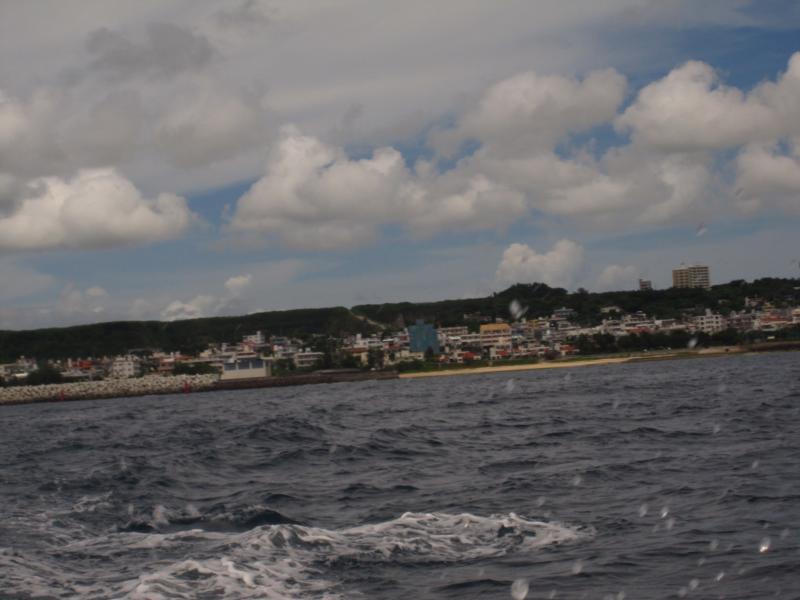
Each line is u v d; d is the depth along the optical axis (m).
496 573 13.80
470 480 24.09
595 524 17.19
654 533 16.17
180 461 30.80
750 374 87.75
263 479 26.42
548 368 175.12
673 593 12.55
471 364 188.88
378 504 20.89
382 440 35.69
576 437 34.22
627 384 82.56
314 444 35.25
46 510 21.58
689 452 27.48
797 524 16.25
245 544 15.70
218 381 186.25
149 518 19.89
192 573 13.69
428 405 66.12
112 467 29.88
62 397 180.62
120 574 14.34
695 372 103.25
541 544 15.61
